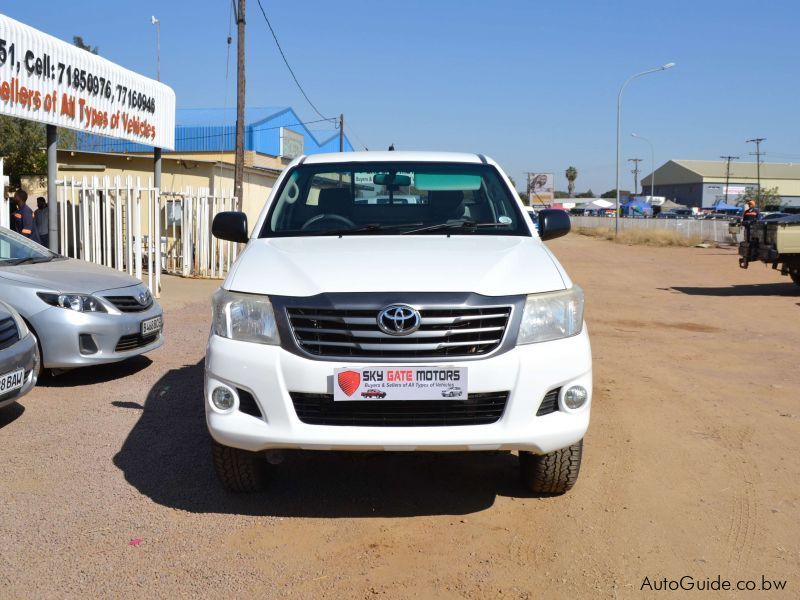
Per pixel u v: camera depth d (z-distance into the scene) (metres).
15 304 6.52
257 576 3.41
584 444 5.30
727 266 22.11
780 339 9.66
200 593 3.26
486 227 4.86
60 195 12.85
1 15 10.37
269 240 4.66
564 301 3.88
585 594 3.27
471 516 4.07
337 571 3.47
